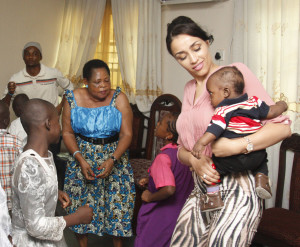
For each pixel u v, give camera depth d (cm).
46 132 157
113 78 457
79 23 455
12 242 146
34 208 143
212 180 152
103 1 442
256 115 148
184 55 167
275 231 229
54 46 480
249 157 146
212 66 172
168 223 218
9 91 359
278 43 317
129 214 256
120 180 255
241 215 146
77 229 252
